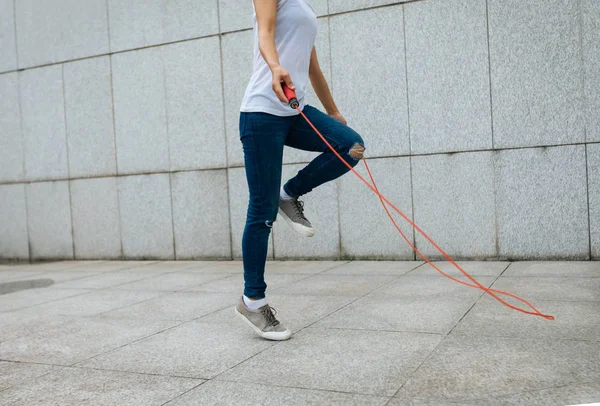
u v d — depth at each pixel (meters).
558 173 5.29
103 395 2.52
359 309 3.83
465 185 5.63
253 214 3.19
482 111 5.53
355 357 2.82
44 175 7.98
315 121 3.16
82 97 7.60
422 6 5.70
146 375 2.76
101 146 7.52
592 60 5.12
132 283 5.51
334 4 6.06
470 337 3.04
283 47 3.11
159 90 7.08
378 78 5.92
